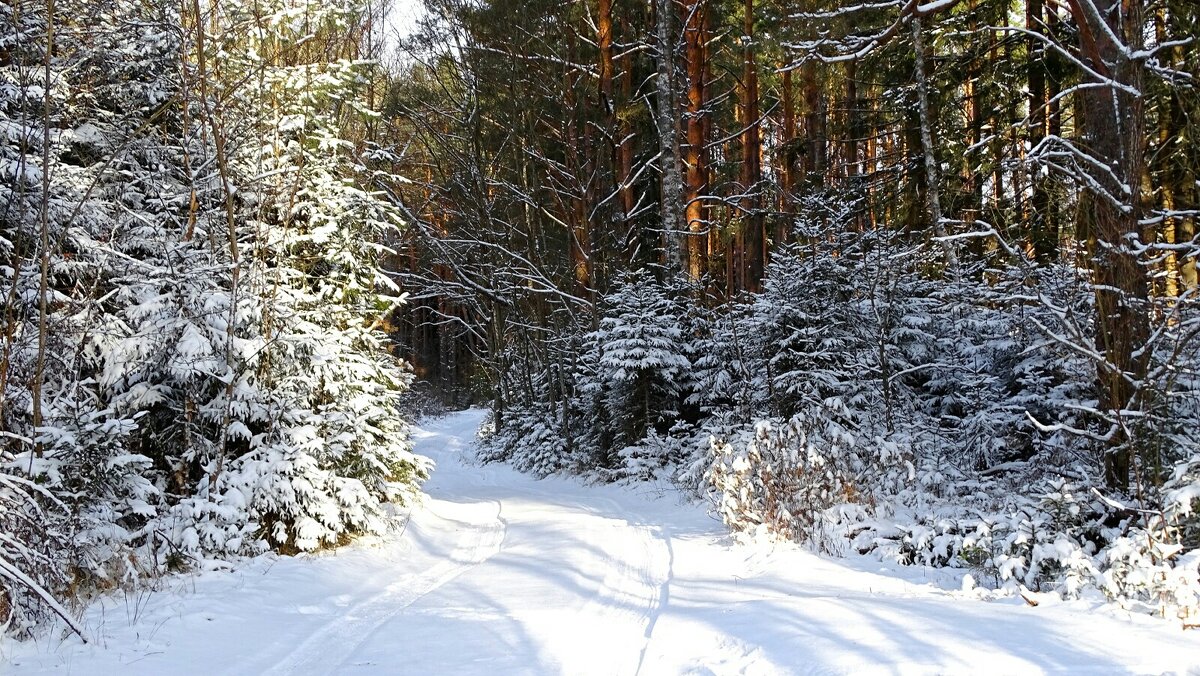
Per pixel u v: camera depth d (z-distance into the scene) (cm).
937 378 1290
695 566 824
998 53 1698
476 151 2234
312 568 849
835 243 1440
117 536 718
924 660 452
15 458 649
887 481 966
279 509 907
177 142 1030
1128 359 702
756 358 1464
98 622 621
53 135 841
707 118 2323
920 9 1138
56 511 661
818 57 1283
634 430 1706
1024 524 689
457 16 2158
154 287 910
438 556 998
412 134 2375
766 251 2378
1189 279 1032
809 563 784
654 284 1772
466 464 2527
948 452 1140
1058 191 904
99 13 892
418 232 2202
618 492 1535
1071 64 1394
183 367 858
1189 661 437
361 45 1462
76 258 844
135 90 980
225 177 918
